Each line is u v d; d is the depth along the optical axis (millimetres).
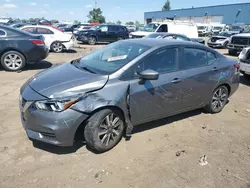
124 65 3430
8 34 7668
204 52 4430
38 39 8086
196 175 2963
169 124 4336
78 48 16438
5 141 3498
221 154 3449
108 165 3080
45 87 3115
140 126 4180
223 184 2820
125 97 3312
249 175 3002
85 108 3014
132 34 17766
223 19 52062
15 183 2707
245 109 5328
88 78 3248
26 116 3074
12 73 7664
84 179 2812
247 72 7340
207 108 4801
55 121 2924
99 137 3232
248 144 3766
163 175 2936
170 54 3875
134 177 2877
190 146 3629
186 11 62906
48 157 3191
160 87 3672
